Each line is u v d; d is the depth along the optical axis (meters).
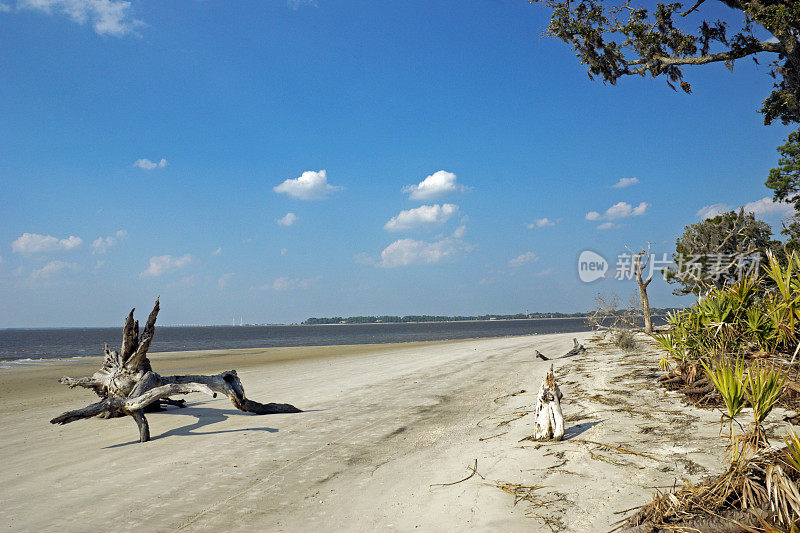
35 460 6.49
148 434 7.37
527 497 4.20
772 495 2.98
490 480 4.71
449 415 8.30
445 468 5.25
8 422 9.57
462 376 13.75
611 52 16.28
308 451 6.29
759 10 13.76
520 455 5.46
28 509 4.59
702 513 3.09
